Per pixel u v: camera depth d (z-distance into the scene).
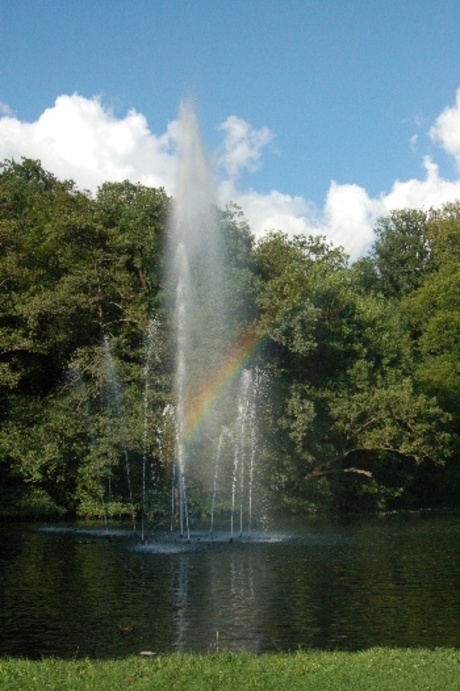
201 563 22.53
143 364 38.81
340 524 36.22
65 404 37.16
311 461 41.47
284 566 21.94
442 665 10.91
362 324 48.47
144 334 38.44
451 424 52.75
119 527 33.97
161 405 37.50
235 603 16.73
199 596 17.52
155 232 40.75
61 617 15.41
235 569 21.39
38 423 37.84
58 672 10.62
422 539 29.06
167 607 16.33
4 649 13.07
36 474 35.44
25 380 41.53
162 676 10.38
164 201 40.38
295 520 38.59
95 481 37.84
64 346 40.44
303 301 40.94
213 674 10.44
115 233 39.47
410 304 61.69
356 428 43.91
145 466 38.47
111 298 39.75
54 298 36.97
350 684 9.97
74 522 36.09
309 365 44.66
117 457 37.06
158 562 22.69
